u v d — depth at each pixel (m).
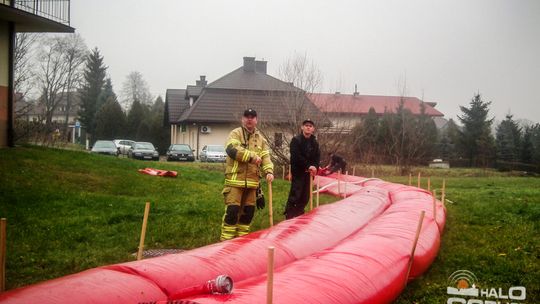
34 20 16.77
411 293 5.06
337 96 22.50
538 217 9.27
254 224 8.31
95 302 3.14
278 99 21.91
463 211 10.02
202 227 7.91
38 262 5.95
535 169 33.97
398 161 26.72
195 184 13.69
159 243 7.06
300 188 7.96
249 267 4.28
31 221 8.02
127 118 54.28
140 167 16.27
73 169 13.43
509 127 43.91
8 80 16.59
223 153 33.47
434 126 40.28
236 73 41.12
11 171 12.10
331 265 4.26
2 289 3.81
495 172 31.33
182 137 45.22
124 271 3.65
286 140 20.56
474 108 41.97
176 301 3.23
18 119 24.88
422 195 9.40
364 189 10.31
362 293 3.96
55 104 58.53
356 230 6.34
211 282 3.43
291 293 3.54
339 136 20.88
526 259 6.24
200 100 39.25
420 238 5.73
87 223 8.05
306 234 5.43
